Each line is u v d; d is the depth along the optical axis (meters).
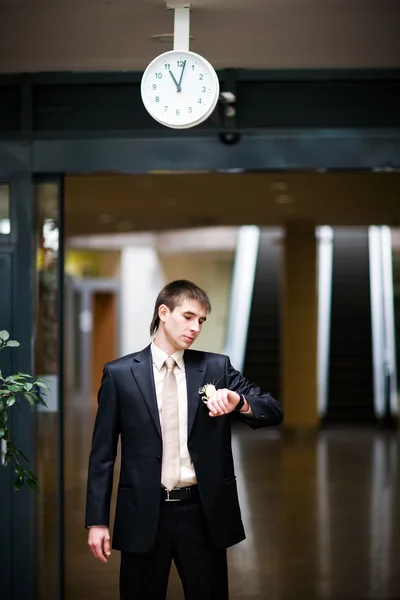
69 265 23.05
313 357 16.47
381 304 18.83
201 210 14.05
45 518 5.60
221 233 21.81
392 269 18.84
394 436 15.22
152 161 5.56
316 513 8.75
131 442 3.78
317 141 5.52
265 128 5.60
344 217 15.06
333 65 5.59
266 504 9.21
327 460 12.34
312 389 16.44
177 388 3.82
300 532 7.94
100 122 5.64
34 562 5.54
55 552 5.58
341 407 17.98
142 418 3.77
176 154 5.56
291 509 8.95
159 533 3.75
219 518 3.76
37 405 5.64
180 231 19.39
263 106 5.61
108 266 24.20
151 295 24.38
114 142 5.57
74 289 22.78
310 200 12.91
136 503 3.73
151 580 3.78
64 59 5.56
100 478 3.81
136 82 5.63
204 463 3.76
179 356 3.86
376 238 19.56
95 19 5.10
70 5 4.93
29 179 5.57
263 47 5.42
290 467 11.70
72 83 5.64
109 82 5.64
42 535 5.59
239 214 14.67
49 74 5.65
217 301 26.00
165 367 3.83
